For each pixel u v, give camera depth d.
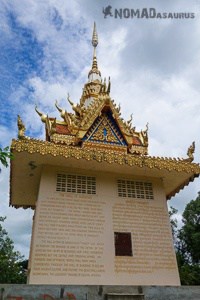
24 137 12.99
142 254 13.45
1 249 43.31
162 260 13.58
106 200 14.30
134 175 15.60
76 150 13.45
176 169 14.75
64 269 11.99
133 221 14.19
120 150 16.16
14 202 19.66
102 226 13.52
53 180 14.05
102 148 15.85
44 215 13.01
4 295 8.87
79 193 14.09
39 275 11.53
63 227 12.95
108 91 17.02
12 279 39.78
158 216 14.77
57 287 9.49
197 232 47.50
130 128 17.73
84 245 12.79
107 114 16.91
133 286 10.39
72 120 16.91
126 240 13.59
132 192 15.10
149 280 12.85
